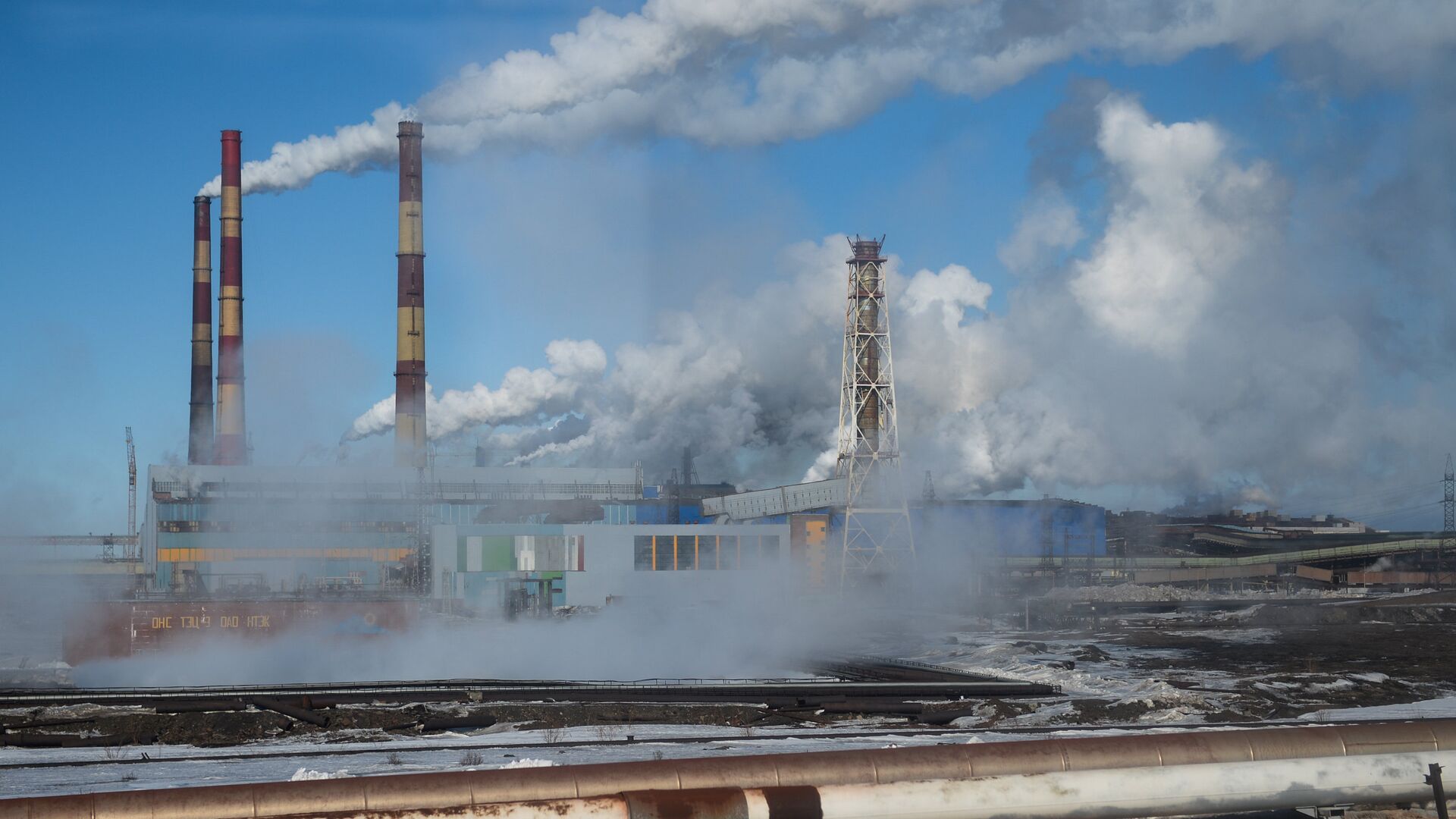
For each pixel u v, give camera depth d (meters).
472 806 20.09
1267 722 38.56
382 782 20.45
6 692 47.06
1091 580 141.88
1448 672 56.41
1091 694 48.28
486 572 111.94
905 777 21.89
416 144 137.00
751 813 20.42
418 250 136.75
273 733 40.59
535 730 39.94
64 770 30.59
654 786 21.19
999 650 68.75
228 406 140.25
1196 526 178.62
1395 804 22.92
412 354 136.12
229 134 142.00
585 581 110.38
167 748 36.38
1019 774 22.17
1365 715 40.06
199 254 144.12
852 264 120.31
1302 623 96.19
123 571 134.88
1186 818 22.59
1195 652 69.62
